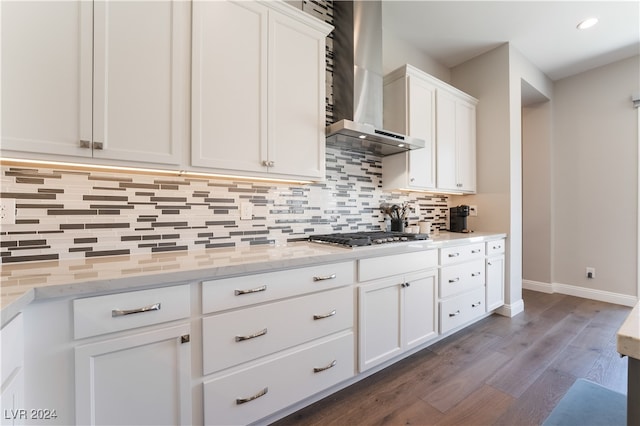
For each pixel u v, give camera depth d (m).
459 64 3.35
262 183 1.93
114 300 0.99
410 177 2.49
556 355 2.08
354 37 2.14
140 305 1.04
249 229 1.87
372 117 2.17
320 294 1.52
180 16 1.36
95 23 1.17
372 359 1.76
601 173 3.38
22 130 1.04
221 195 1.76
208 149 1.43
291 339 1.41
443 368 1.91
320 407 1.54
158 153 1.30
